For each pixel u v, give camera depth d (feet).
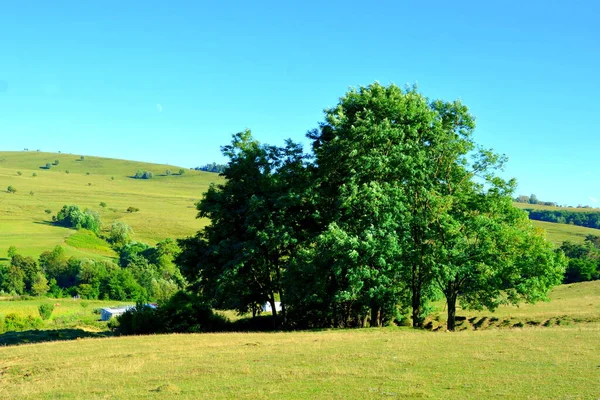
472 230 138.31
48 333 143.23
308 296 136.15
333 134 138.00
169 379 66.95
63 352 91.45
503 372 63.52
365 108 137.39
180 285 464.65
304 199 141.59
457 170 148.77
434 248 135.13
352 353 79.46
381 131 130.41
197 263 148.87
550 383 57.41
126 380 67.51
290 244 148.77
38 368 78.43
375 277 131.34
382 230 128.88
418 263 138.41
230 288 147.02
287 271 139.95
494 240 138.92
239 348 89.71
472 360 71.41
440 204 134.10
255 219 140.36
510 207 148.66
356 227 135.85
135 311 144.97
